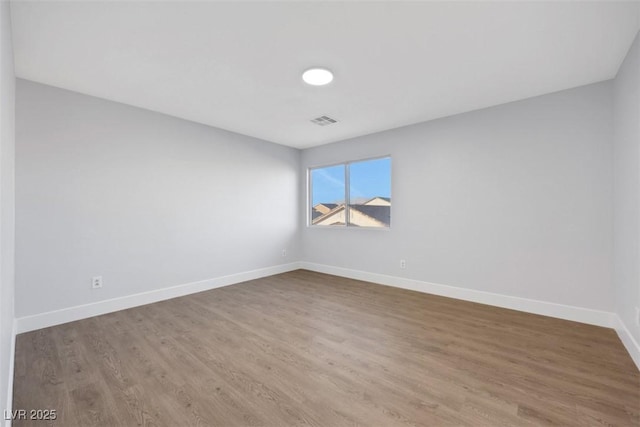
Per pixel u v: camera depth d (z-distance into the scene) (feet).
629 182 7.41
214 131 13.69
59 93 9.43
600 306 9.09
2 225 4.39
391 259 14.15
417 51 7.37
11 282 6.96
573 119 9.47
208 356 7.38
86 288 9.99
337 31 6.59
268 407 5.51
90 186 10.07
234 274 14.60
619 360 7.10
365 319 9.85
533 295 10.30
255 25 6.38
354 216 15.92
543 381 6.27
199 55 7.57
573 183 9.50
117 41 6.95
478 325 9.28
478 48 7.24
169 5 5.75
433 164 12.63
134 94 9.98
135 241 11.17
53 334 8.63
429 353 7.51
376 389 6.04
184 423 5.11
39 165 9.07
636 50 6.78
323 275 16.39
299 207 18.07
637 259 6.85
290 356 7.39
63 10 5.86
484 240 11.33
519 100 10.45
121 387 6.10
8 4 5.53
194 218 12.98
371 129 14.05
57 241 9.41
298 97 10.23
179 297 12.32
